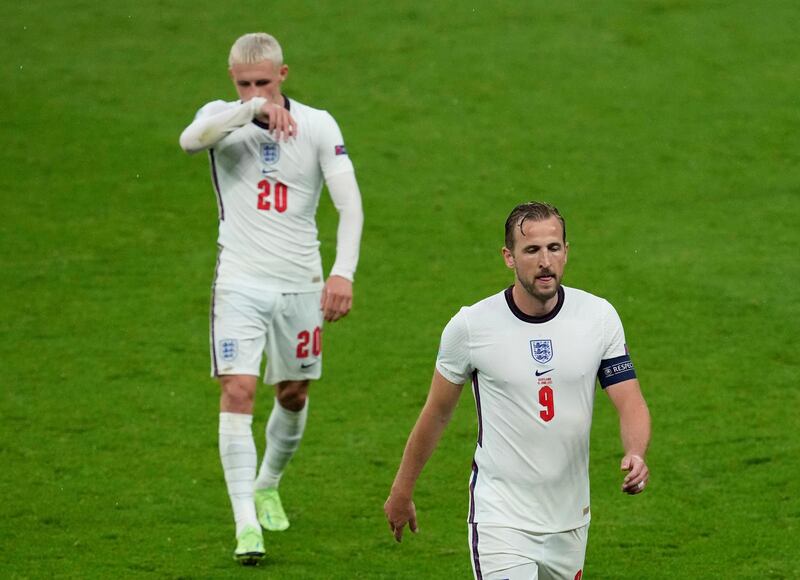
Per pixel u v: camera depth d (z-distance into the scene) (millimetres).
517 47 63938
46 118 56156
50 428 30391
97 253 43781
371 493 26719
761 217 46375
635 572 22422
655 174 50938
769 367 33906
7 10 68562
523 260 15719
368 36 65375
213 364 23219
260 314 23344
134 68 61750
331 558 23188
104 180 50375
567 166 51812
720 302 38844
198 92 59188
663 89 59312
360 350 35969
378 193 49219
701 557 23062
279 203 23453
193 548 23656
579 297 16438
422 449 16922
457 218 47000
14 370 34250
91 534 24312
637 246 43875
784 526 24469
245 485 22609
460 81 60344
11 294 40094
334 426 30672
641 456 15594
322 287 24266
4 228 45688
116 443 29531
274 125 22734
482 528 16250
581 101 58156
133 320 38250
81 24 66875
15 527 24609
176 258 43531
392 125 55875
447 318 38438
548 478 16188
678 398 31922
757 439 29203
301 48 63906
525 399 16078
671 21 66688
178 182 50438
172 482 27297
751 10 67875
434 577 22266
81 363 34875
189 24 67062
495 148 53562
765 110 56969
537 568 16375
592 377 16266
